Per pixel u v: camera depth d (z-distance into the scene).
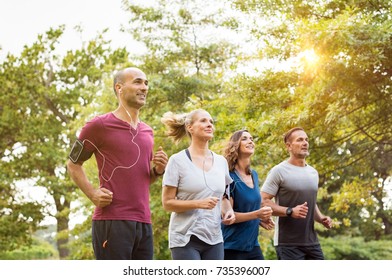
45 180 38.12
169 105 26.69
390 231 33.09
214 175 6.35
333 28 12.50
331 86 13.56
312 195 7.53
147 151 6.09
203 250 6.25
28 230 39.69
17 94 38.78
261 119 14.91
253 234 6.98
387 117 15.33
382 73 13.65
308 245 7.47
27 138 38.62
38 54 39.19
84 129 5.97
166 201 6.20
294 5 15.66
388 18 13.32
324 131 15.06
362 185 17.84
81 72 38.97
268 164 15.99
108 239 5.80
